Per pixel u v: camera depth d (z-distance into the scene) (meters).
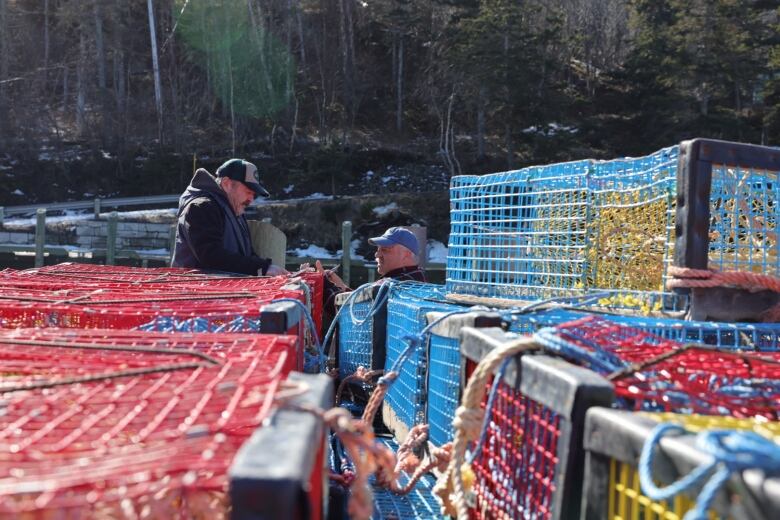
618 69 57.41
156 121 55.41
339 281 6.23
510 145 48.88
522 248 3.39
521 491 1.45
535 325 2.22
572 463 1.18
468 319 2.05
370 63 61.16
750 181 2.54
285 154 52.59
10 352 1.56
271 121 55.56
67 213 42.88
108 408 1.16
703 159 2.25
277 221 37.62
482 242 3.63
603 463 1.11
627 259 2.94
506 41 49.16
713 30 49.34
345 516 2.08
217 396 1.19
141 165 51.38
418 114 59.50
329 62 58.75
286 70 56.84
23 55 58.69
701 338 2.09
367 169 51.47
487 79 47.78
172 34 59.53
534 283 3.31
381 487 2.54
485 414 1.51
